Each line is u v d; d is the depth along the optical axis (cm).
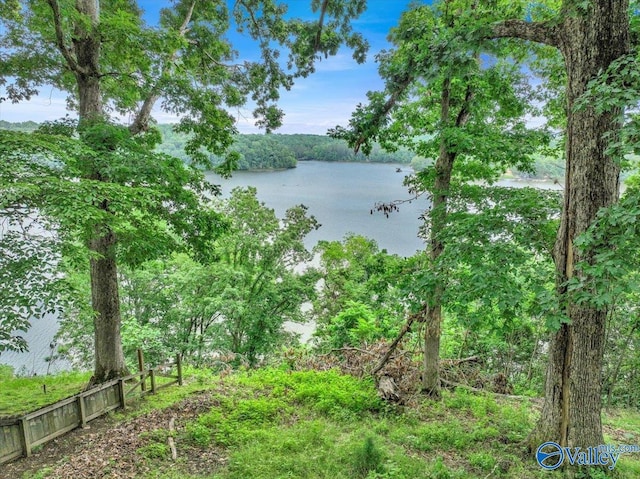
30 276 588
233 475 603
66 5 765
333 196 4897
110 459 651
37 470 628
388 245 3167
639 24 559
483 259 693
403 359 1215
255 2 1182
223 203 1997
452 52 657
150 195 827
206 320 2159
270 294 2088
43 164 655
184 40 932
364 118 783
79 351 1848
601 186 551
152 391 998
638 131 441
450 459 668
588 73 543
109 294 980
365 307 1636
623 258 472
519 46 816
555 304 552
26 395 1036
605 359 1404
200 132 1109
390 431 788
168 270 2025
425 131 1011
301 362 1349
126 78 935
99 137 822
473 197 857
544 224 690
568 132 586
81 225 661
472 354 1577
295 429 774
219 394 968
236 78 1248
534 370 1559
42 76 1011
